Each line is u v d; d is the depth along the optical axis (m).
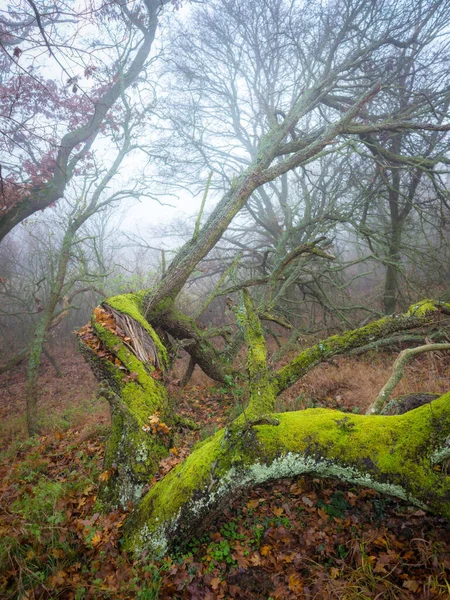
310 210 10.59
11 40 7.81
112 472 3.75
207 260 12.98
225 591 2.74
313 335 9.59
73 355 14.02
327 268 10.20
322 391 6.49
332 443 2.87
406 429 2.77
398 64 9.06
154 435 3.83
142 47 11.53
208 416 6.44
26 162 9.52
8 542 3.01
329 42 9.80
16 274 15.77
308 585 2.72
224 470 2.94
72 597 2.60
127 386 4.31
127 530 3.20
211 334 7.66
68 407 8.36
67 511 3.47
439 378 6.21
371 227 12.47
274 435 2.99
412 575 2.73
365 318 9.98
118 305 5.70
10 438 7.39
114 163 10.55
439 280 10.30
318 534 3.16
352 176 10.39
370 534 3.10
